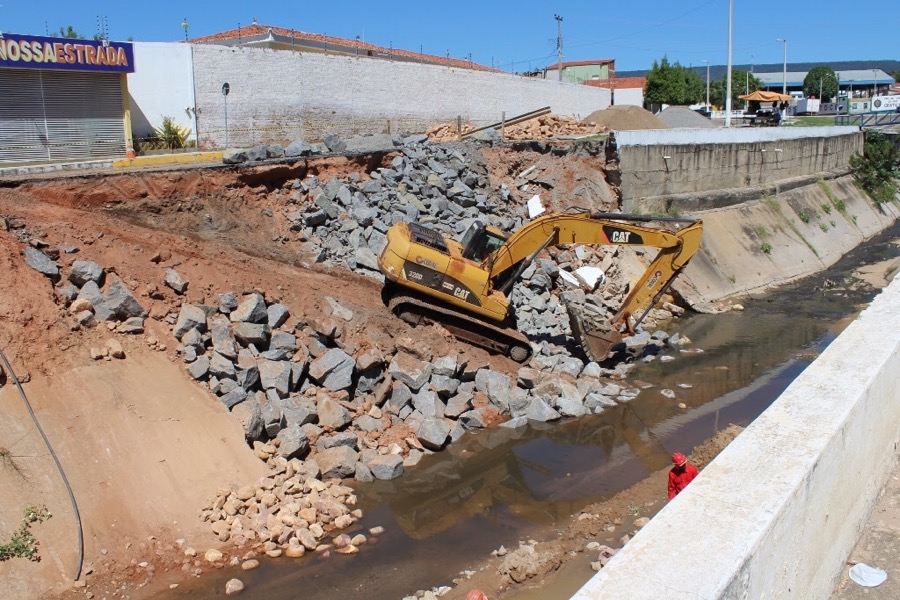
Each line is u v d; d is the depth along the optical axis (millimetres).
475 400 15719
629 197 26531
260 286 15414
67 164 18781
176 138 23891
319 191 20375
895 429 5438
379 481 12953
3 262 12719
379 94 31172
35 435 10969
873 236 38469
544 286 20891
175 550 10539
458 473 13289
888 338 5176
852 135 45000
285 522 11148
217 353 13367
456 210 22438
